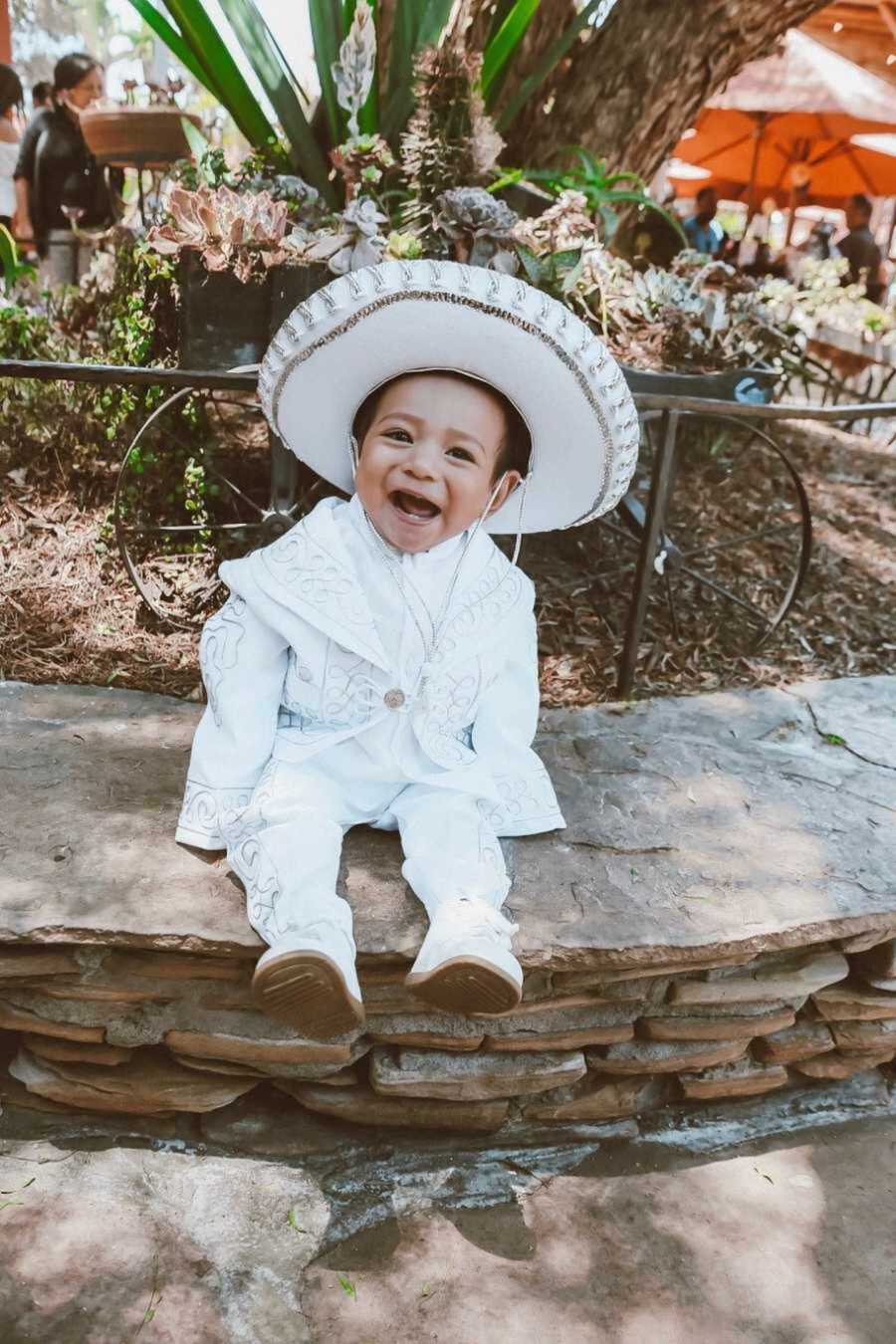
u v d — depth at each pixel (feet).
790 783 7.06
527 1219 5.31
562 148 11.59
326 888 4.92
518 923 5.42
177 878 5.46
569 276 8.79
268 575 5.36
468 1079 5.57
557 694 8.45
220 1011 5.42
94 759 6.48
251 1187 5.32
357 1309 4.74
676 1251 5.18
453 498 5.14
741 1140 5.95
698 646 9.52
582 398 5.11
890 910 5.78
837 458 14.48
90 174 14.79
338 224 8.52
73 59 14.28
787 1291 5.01
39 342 10.87
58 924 5.04
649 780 6.93
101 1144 5.45
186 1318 4.61
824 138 28.09
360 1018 4.73
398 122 10.21
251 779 5.47
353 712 5.44
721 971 5.80
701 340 9.37
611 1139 5.86
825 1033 6.17
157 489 9.68
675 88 12.46
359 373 5.23
